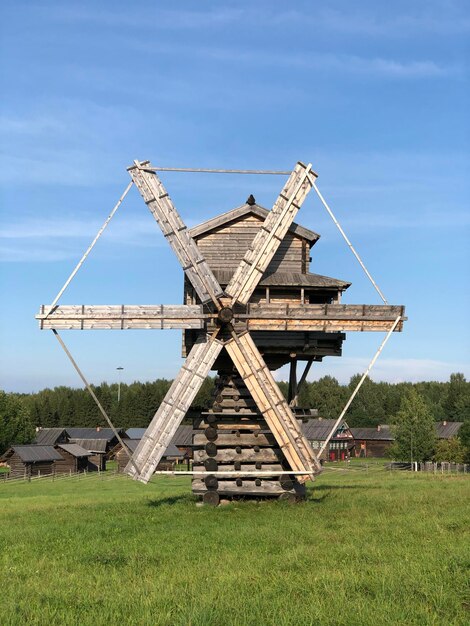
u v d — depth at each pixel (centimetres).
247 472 2477
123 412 17588
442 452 9681
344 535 1778
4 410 12256
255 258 2544
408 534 1753
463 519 1975
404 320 2527
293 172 2595
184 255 2545
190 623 1008
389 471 8538
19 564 1552
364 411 17750
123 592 1230
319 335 2636
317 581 1255
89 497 4234
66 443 11669
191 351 2550
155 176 2581
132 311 2494
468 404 17250
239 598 1161
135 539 1831
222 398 2612
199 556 1577
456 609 1076
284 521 2062
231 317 2475
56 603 1177
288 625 1008
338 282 2658
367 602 1112
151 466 2444
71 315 2467
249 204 2723
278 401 2484
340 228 2461
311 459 2483
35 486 6919
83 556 1606
